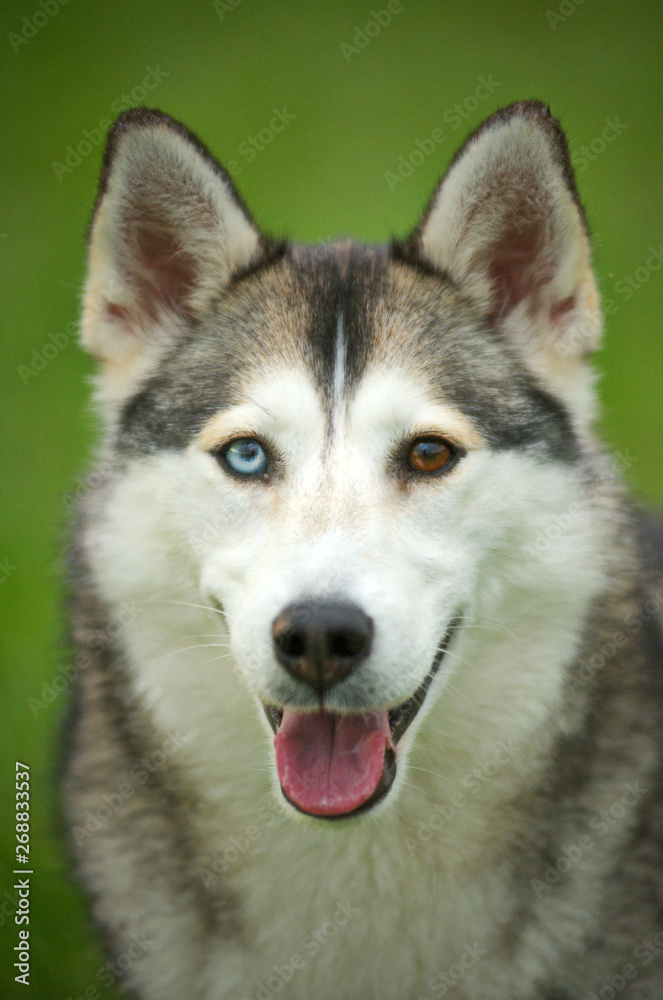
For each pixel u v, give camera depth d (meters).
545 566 3.71
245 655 3.30
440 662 3.65
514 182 3.89
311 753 3.44
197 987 3.89
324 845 3.73
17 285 9.12
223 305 4.05
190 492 3.69
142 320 4.16
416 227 4.10
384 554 3.34
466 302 4.02
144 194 4.00
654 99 12.72
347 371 3.69
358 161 11.62
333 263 4.08
